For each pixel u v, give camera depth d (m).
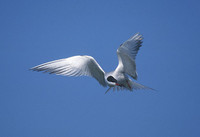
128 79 11.80
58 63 10.41
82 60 10.84
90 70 11.17
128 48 10.50
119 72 11.37
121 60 11.13
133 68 11.02
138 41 10.32
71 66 10.59
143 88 11.86
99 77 11.71
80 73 10.75
